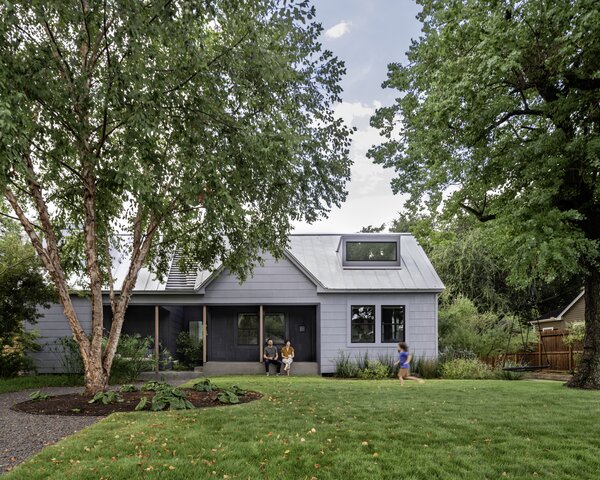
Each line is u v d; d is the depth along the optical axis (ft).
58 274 30.27
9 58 21.13
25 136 21.17
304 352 65.31
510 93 38.60
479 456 16.92
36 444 18.83
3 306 44.68
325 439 19.01
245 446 17.85
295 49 29.25
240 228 34.19
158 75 24.76
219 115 26.91
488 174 41.22
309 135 29.78
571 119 37.27
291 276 60.03
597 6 27.91
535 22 33.91
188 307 71.41
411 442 18.70
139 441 18.44
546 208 35.09
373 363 55.77
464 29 35.50
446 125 38.29
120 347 47.65
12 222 46.42
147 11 23.71
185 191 25.38
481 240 44.24
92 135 29.12
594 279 38.81
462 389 35.73
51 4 22.63
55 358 56.08
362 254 63.82
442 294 74.38
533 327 82.99
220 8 25.90
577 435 19.81
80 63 25.22
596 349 38.11
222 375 55.93
